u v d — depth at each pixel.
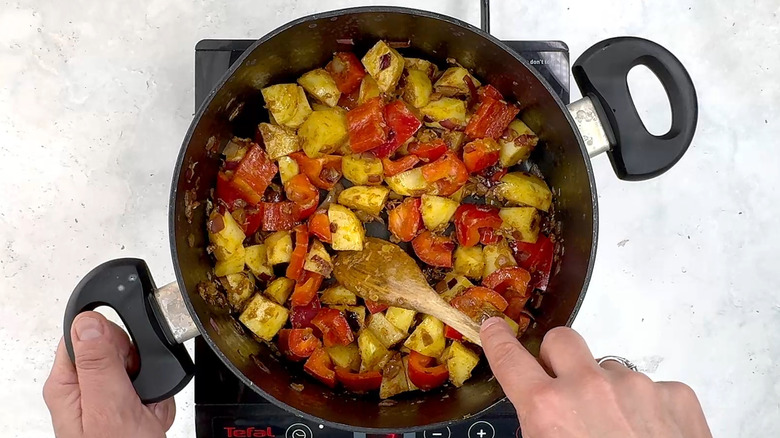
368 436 0.40
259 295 0.39
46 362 0.46
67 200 0.46
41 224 0.46
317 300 0.40
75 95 0.46
